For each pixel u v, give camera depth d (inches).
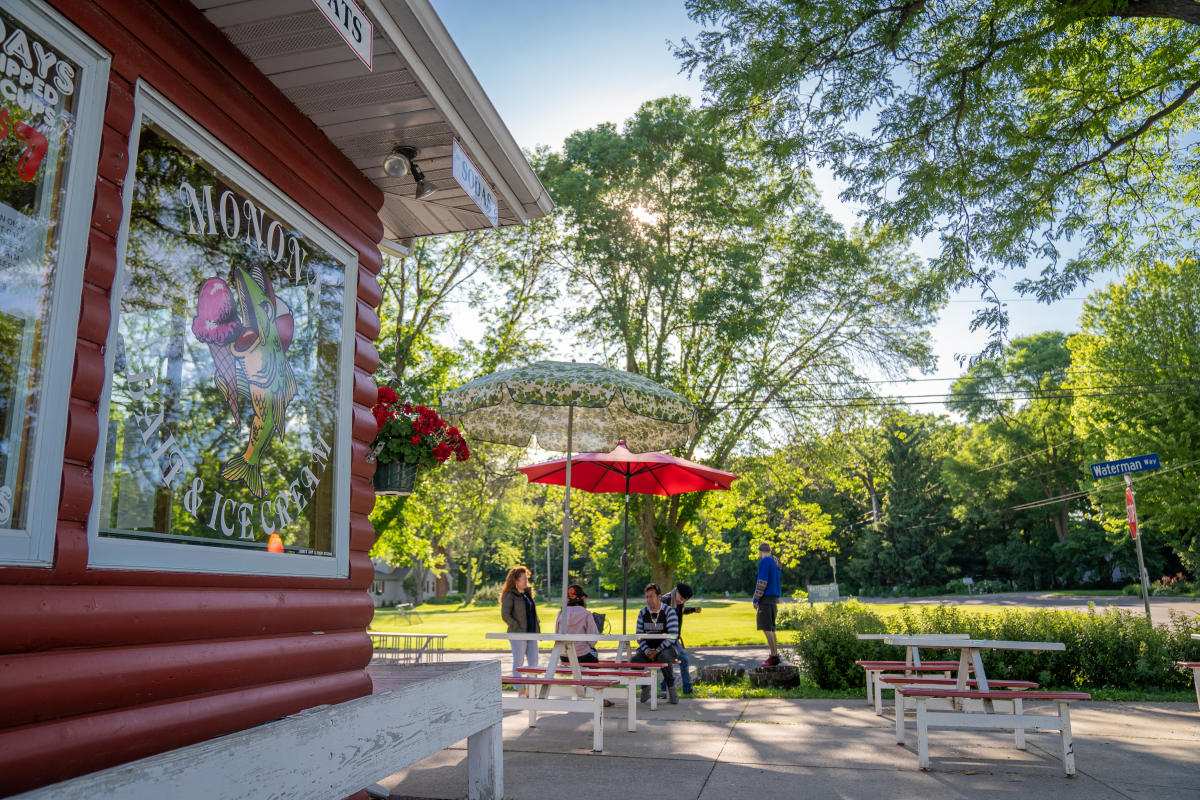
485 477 858.8
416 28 141.3
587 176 854.5
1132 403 1357.0
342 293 175.2
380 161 180.9
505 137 184.4
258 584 133.9
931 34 399.9
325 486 162.2
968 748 248.7
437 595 3152.1
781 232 904.9
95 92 106.5
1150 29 421.7
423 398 780.0
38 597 89.8
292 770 107.5
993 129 397.7
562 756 236.8
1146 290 1358.3
